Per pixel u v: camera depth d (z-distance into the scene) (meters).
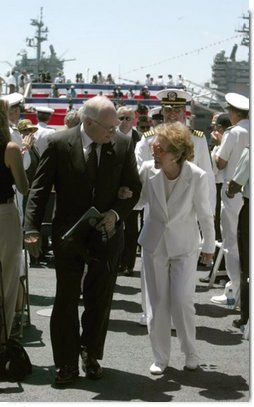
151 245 5.07
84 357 5.02
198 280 8.52
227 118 8.72
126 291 7.96
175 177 4.97
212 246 5.14
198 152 6.40
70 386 4.84
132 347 5.77
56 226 4.84
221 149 7.30
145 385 4.91
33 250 4.80
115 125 4.71
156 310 5.09
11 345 4.96
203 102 34.34
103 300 4.92
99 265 4.86
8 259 5.10
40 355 5.51
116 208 4.81
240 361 5.50
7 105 4.96
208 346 5.88
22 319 5.93
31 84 36.47
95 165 4.77
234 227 7.22
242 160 6.02
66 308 4.83
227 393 4.79
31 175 8.46
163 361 5.16
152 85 36.78
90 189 4.78
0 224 5.02
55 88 35.78
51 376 5.04
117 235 4.89
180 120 6.26
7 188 5.03
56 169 4.81
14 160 4.95
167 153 4.86
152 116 9.69
